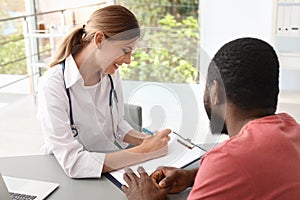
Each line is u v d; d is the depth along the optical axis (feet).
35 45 14.24
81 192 3.48
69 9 14.47
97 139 4.39
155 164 3.68
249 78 2.88
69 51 4.21
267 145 2.72
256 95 2.91
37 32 14.03
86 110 4.29
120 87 4.28
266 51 2.95
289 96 10.91
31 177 3.76
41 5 14.70
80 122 4.29
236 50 2.95
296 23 10.30
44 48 14.28
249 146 2.71
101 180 3.67
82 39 4.17
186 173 3.52
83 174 3.73
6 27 13.84
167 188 3.38
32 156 4.26
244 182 2.59
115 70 4.03
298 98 10.71
